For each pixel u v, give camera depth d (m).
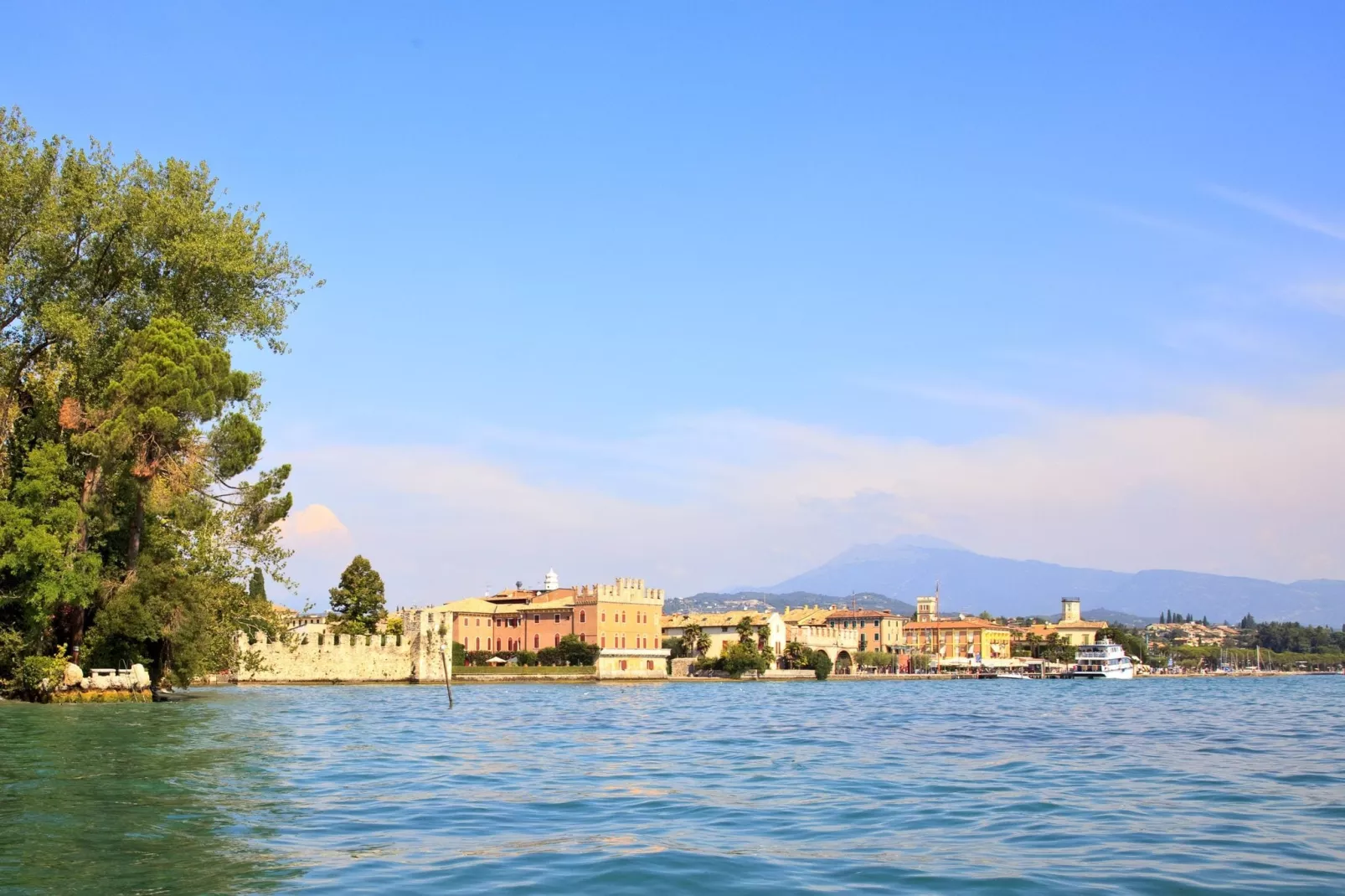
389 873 17.27
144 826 20.75
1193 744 43.84
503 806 24.84
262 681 110.62
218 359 60.09
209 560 65.25
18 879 16.45
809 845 20.12
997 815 23.92
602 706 79.62
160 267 59.75
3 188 53.94
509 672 148.00
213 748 35.47
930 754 39.09
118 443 54.53
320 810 23.55
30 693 54.84
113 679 57.56
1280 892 16.27
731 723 58.75
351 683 119.12
